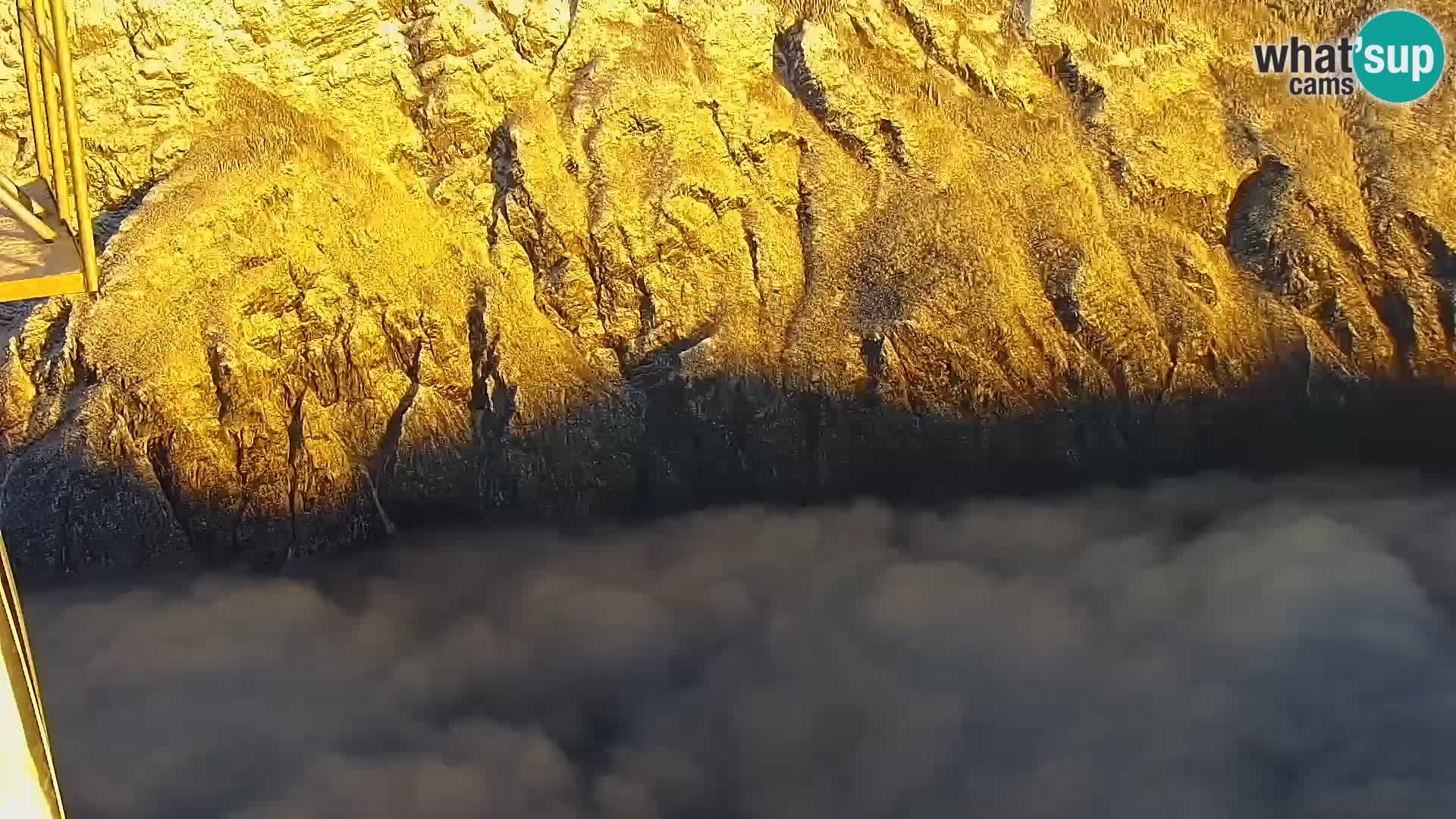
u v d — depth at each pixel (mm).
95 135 47688
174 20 47969
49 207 8180
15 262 7426
